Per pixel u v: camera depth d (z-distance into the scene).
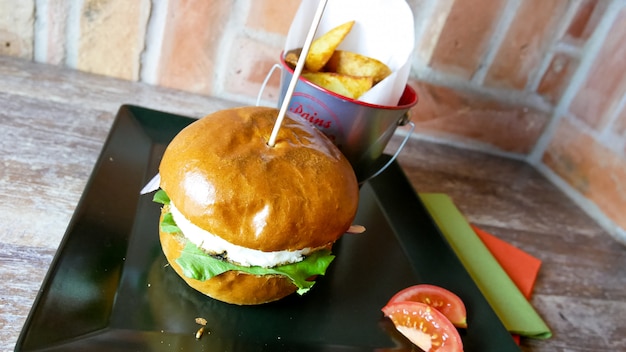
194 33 0.41
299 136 0.25
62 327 0.20
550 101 0.50
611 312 0.33
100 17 0.39
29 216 0.25
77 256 0.23
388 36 0.32
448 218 0.37
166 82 0.44
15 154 0.29
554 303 0.33
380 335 0.25
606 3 0.45
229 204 0.21
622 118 0.44
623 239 0.43
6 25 0.38
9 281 0.22
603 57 0.46
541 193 0.48
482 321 0.27
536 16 0.45
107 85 0.41
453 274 0.30
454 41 0.45
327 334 0.24
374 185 0.38
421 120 0.49
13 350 0.19
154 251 0.26
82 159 0.31
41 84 0.38
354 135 0.29
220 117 0.25
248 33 0.42
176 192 0.22
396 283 0.29
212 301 0.24
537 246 0.39
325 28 0.32
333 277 0.28
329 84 0.28
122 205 0.27
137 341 0.21
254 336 0.23
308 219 0.22
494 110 0.50
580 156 0.48
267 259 0.23
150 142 0.34
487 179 0.47
